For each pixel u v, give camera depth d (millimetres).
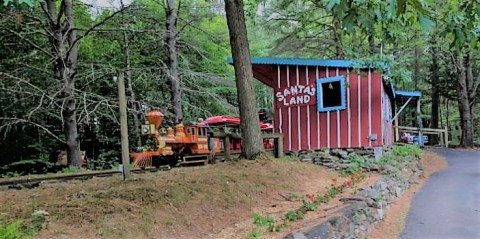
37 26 12680
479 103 26766
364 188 7746
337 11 4148
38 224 4250
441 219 6957
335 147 11578
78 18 15234
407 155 12922
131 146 16578
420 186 10047
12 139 14461
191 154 10188
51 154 15836
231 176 7145
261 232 4988
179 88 14977
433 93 25406
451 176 11211
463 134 21859
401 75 12797
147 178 6820
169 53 15078
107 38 15617
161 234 4652
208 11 17219
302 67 12148
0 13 10875
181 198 5625
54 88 12258
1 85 12094
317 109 11867
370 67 11016
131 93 14211
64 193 5844
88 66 13820
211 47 17766
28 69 12648
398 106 22906
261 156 8859
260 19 19625
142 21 15414
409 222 6918
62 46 11898
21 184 6992
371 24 4441
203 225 5168
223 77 16391
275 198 6805
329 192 7297
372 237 6223
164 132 9977
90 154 17312
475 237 5969
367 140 11234
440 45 16281
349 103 11484
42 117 14203
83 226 4379
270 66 12570
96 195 5434
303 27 17469
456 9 5523
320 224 5051
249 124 8930
